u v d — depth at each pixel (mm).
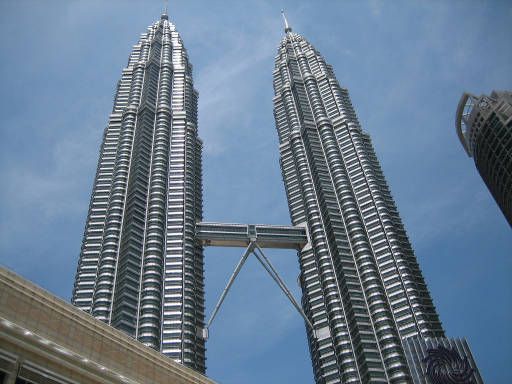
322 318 175750
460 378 145250
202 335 161750
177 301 160125
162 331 151625
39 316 36438
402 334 158750
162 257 172125
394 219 198000
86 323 39844
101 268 163875
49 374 34531
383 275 175750
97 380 37656
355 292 172125
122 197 190250
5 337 32875
